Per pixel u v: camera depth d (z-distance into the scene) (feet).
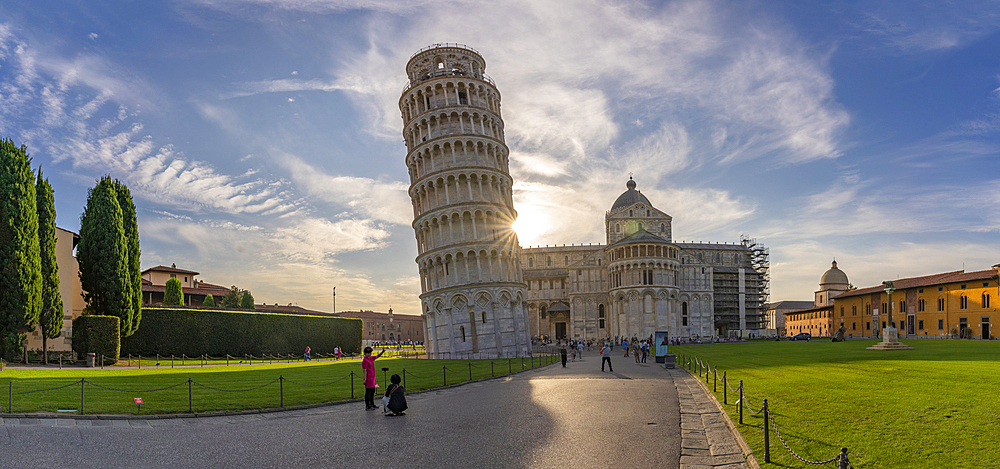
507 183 267.59
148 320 212.64
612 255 417.08
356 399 88.69
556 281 479.00
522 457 49.96
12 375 113.39
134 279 199.31
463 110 263.70
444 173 253.85
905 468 41.45
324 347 290.97
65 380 103.50
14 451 50.88
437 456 50.62
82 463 48.06
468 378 126.31
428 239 263.49
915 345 193.36
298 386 104.83
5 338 152.46
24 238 157.38
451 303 246.68
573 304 446.60
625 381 116.57
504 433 60.39
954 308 309.01
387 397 74.23
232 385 103.71
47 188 170.71
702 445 54.44
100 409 71.72
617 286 406.82
